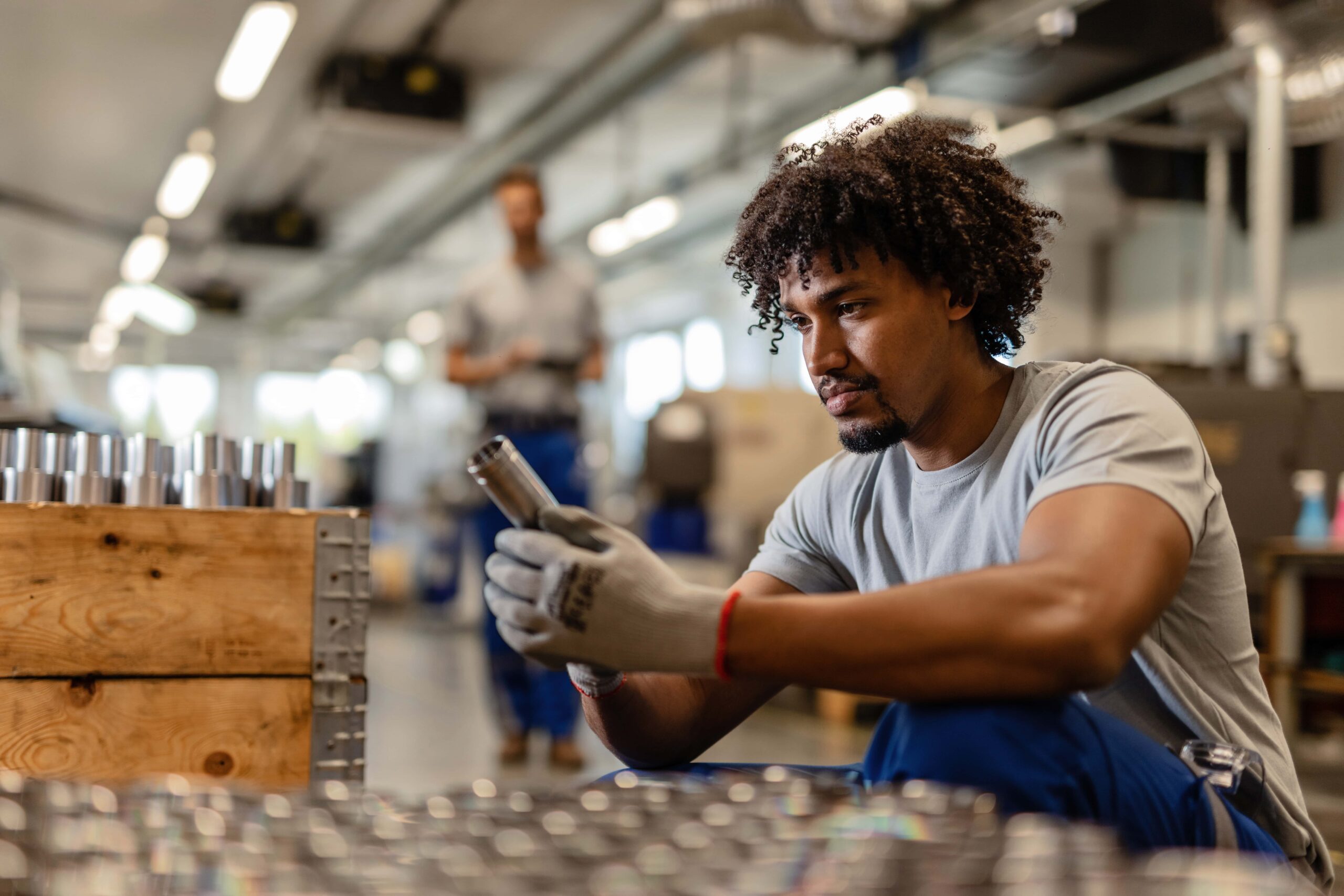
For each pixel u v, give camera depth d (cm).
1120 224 718
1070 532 81
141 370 1557
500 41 651
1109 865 51
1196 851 77
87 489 113
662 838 58
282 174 876
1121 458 86
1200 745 95
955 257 95
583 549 78
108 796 62
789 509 121
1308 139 390
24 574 106
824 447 468
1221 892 47
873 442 97
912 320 95
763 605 77
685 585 78
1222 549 97
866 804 61
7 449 115
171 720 110
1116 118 518
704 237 920
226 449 118
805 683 77
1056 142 598
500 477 78
